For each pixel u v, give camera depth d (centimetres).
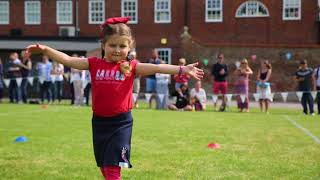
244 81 2545
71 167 933
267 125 1762
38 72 3034
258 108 2955
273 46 3966
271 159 1030
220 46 4053
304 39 4431
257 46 3991
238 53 4025
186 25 4703
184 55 4147
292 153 1109
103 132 622
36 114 2114
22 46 4512
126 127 625
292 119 2034
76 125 1664
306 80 2453
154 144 1234
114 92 613
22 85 2978
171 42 4734
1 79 3067
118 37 598
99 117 624
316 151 1140
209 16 4644
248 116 2173
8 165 952
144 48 4809
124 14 4850
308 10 4412
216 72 2617
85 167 934
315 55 3891
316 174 879
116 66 616
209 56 4078
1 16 5112
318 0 4394
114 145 614
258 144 1252
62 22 4984
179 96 2592
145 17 4806
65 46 4469
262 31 4519
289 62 3938
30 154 1071
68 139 1305
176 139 1333
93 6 4916
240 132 1522
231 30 4588
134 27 4825
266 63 2500
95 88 618
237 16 4572
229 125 1742
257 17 4525
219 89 2631
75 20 4953
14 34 5025
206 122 1847
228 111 2545
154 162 987
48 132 1461
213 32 4628
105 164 614
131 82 625
